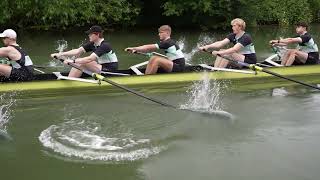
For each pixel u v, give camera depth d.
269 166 6.44
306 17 27.03
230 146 7.11
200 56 14.94
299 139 7.42
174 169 6.29
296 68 11.62
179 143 7.17
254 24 24.64
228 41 11.34
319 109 8.95
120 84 9.68
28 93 9.31
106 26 22.44
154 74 10.38
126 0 22.42
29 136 7.27
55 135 7.31
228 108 8.97
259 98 9.71
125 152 6.76
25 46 16.25
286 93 10.16
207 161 6.57
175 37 20.25
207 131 7.73
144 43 18.02
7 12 18.59
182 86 10.42
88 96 9.56
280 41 11.60
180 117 8.38
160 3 23.58
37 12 19.28
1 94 9.11
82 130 7.57
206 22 23.42
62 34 19.75
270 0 25.14
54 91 9.55
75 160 6.46
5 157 6.50
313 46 11.98
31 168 6.18
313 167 6.42
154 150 6.88
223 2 22.70
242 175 6.14
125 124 7.93
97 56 9.86
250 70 10.93
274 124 8.09
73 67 9.95
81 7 20.25
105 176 6.03
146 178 6.02
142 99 9.46
